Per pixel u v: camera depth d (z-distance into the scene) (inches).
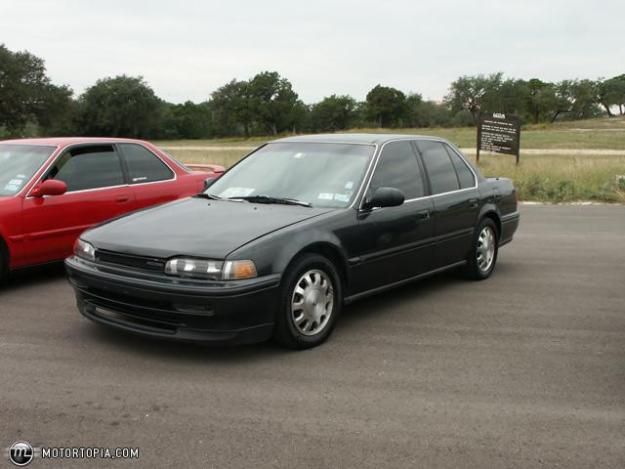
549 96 5369.1
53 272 281.1
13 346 182.7
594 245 357.1
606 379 162.9
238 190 217.8
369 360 174.4
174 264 166.6
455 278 274.4
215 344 165.8
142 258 171.5
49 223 256.5
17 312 217.3
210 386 155.6
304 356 176.9
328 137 237.0
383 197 198.8
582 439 130.5
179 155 1229.1
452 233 243.9
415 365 171.2
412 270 225.0
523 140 2132.1
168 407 143.7
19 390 152.3
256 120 5315.0
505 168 724.0
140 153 301.4
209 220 187.5
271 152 233.3
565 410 144.3
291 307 176.1
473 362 173.8
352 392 152.9
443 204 237.8
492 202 269.9
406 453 124.3
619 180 621.0
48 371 164.2
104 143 288.0
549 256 325.4
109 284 173.9
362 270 200.8
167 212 199.5
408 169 229.1
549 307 229.8
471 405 146.4
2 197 248.8
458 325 207.3
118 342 186.5
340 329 202.1
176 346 183.5
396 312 221.8
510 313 221.8
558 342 191.3
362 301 236.1
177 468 118.0
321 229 185.6
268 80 5334.6
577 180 646.5
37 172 258.8
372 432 132.7
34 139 287.3
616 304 234.4
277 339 177.6
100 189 277.0
